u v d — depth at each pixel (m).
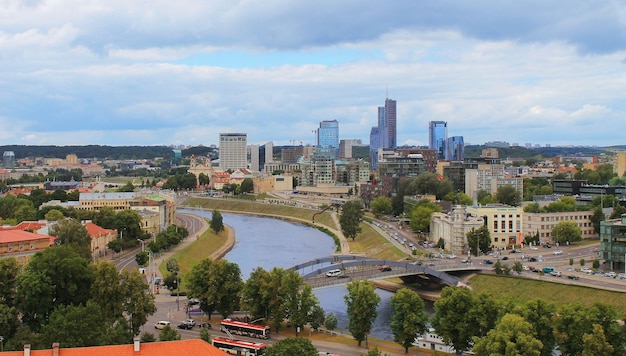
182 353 169.62
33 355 166.00
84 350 167.88
